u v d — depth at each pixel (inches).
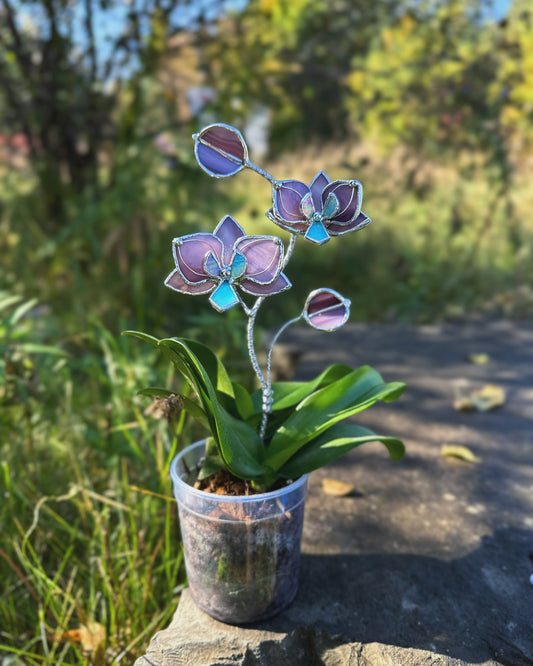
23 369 32.8
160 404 19.9
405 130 83.4
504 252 81.2
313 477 30.8
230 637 20.3
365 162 84.8
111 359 35.8
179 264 17.9
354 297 72.3
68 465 33.0
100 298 57.6
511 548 24.9
